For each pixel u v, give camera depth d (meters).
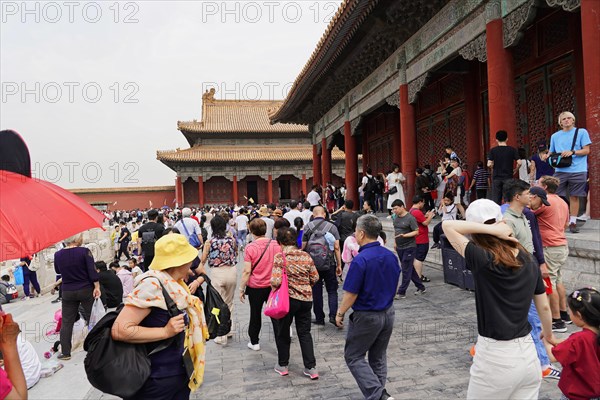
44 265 15.55
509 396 3.25
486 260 3.20
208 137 61.28
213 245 7.96
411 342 6.90
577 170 8.17
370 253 4.78
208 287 5.45
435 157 20.80
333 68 22.41
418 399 5.00
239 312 10.10
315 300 8.52
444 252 10.73
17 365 2.87
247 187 63.56
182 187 58.75
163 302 3.50
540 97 13.71
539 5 9.84
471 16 12.05
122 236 22.02
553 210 6.32
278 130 61.34
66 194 2.99
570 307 3.42
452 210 12.13
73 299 7.45
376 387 4.66
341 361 6.51
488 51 11.11
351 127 23.84
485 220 3.39
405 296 9.84
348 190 24.27
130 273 11.11
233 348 7.38
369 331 4.71
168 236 3.80
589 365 3.27
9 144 2.83
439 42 13.93
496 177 9.28
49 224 2.66
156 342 3.54
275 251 7.09
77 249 7.45
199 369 3.80
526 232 5.20
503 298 3.17
